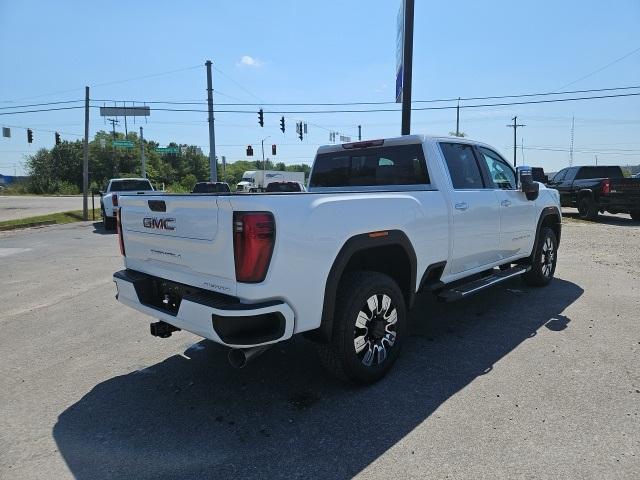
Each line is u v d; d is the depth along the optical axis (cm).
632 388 356
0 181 11844
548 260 675
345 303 343
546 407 330
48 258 1028
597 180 1595
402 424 313
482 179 524
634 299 604
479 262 511
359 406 339
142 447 294
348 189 524
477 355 427
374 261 406
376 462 274
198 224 316
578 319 523
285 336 304
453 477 259
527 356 421
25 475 268
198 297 312
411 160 471
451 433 301
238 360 307
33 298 666
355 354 352
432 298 627
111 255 1063
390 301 377
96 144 9319
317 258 318
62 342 484
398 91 1273
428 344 456
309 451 286
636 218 1605
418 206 405
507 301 602
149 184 1950
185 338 492
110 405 349
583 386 361
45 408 346
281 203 301
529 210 603
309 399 352
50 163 9119
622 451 278
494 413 324
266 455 283
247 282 291
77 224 2009
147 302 373
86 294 687
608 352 427
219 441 299
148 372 407
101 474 268
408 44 1124
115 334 507
